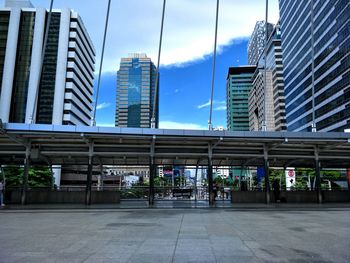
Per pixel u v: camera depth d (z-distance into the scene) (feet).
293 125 409.69
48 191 77.36
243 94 441.27
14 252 23.86
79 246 26.02
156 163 90.89
